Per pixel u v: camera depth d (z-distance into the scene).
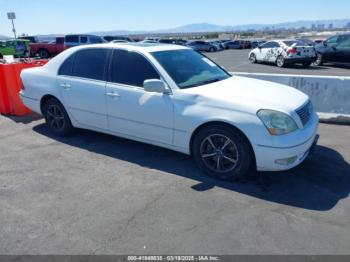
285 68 17.38
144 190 3.67
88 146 5.04
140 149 4.88
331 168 4.16
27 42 25.02
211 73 4.68
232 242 2.78
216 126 3.77
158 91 3.96
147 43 4.94
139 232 2.93
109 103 4.55
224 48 43.00
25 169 4.25
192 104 3.88
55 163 4.43
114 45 4.64
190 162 4.40
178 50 4.80
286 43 18.12
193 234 2.89
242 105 3.61
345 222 3.04
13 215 3.22
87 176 4.04
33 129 5.90
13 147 5.03
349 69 16.34
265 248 2.70
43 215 3.21
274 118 3.49
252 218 3.12
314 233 2.88
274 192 3.60
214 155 3.89
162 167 4.27
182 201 3.43
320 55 17.73
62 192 3.65
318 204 3.35
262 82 4.62
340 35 16.75
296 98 3.97
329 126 5.93
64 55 5.14
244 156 3.67
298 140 3.53
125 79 4.42
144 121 4.29
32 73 5.52
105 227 3.01
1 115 6.85
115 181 3.90
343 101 6.05
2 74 6.57
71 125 5.29
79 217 3.17
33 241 2.83
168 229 2.96
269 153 3.51
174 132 4.08
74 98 4.95
